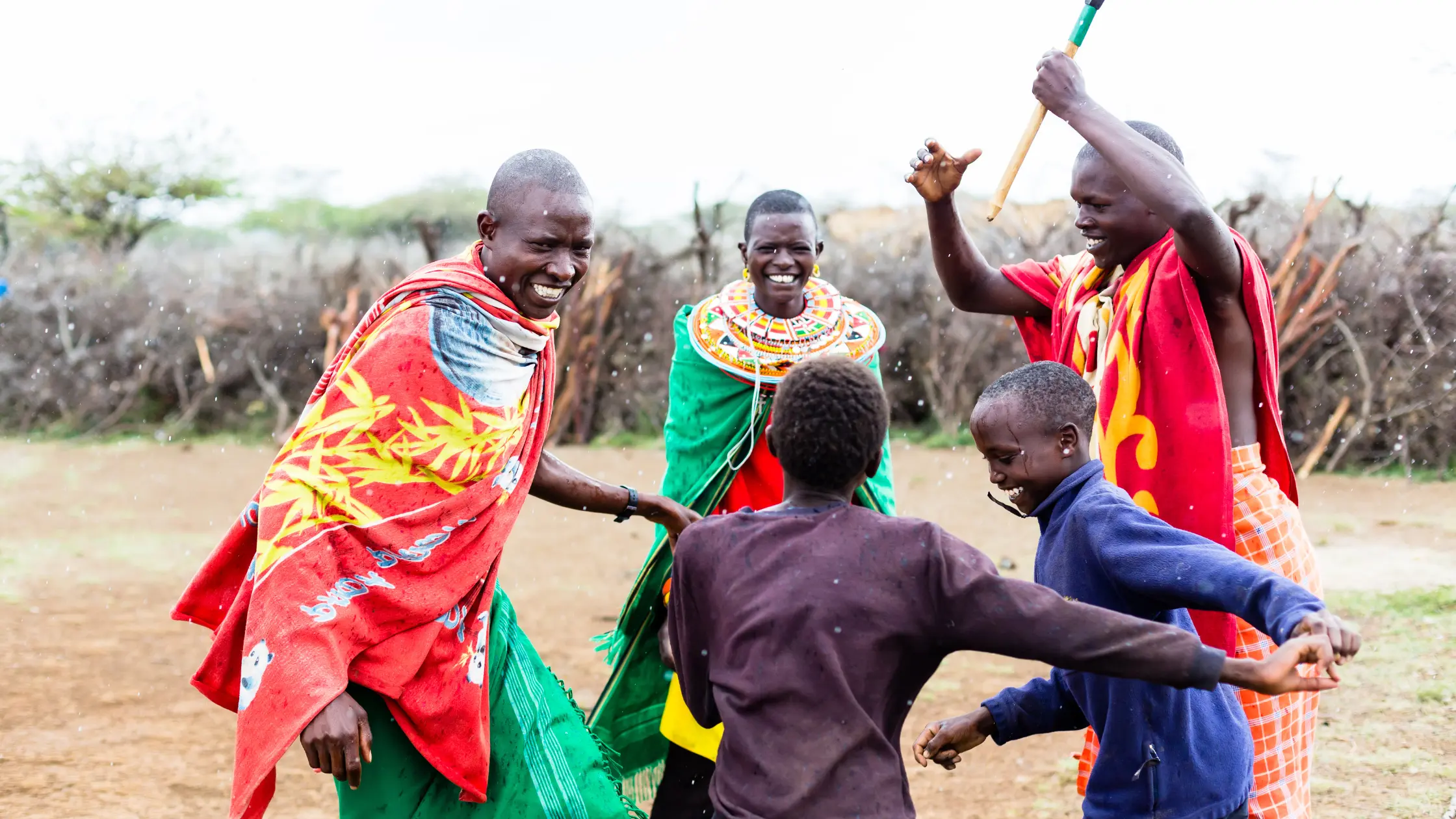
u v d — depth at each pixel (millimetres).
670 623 3449
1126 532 3119
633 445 16109
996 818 5016
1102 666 2789
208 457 15773
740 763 2857
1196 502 3869
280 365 17656
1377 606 7555
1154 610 3156
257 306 17641
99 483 13766
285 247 22062
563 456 15242
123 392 17750
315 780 5656
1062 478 3367
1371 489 11812
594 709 4840
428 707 3750
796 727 2828
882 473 4855
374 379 3682
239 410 17719
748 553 2992
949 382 15789
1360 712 5883
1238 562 2895
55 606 8594
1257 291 3924
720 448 4824
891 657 2902
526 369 3965
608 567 9812
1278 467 4121
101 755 5742
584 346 16219
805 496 3094
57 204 22906
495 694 4031
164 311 17703
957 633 2885
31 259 18656
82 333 17812
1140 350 3971
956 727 3484
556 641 7613
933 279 15977
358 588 3605
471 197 28016
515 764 3961
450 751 3805
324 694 3387
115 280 18250
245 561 3875
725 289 5035
